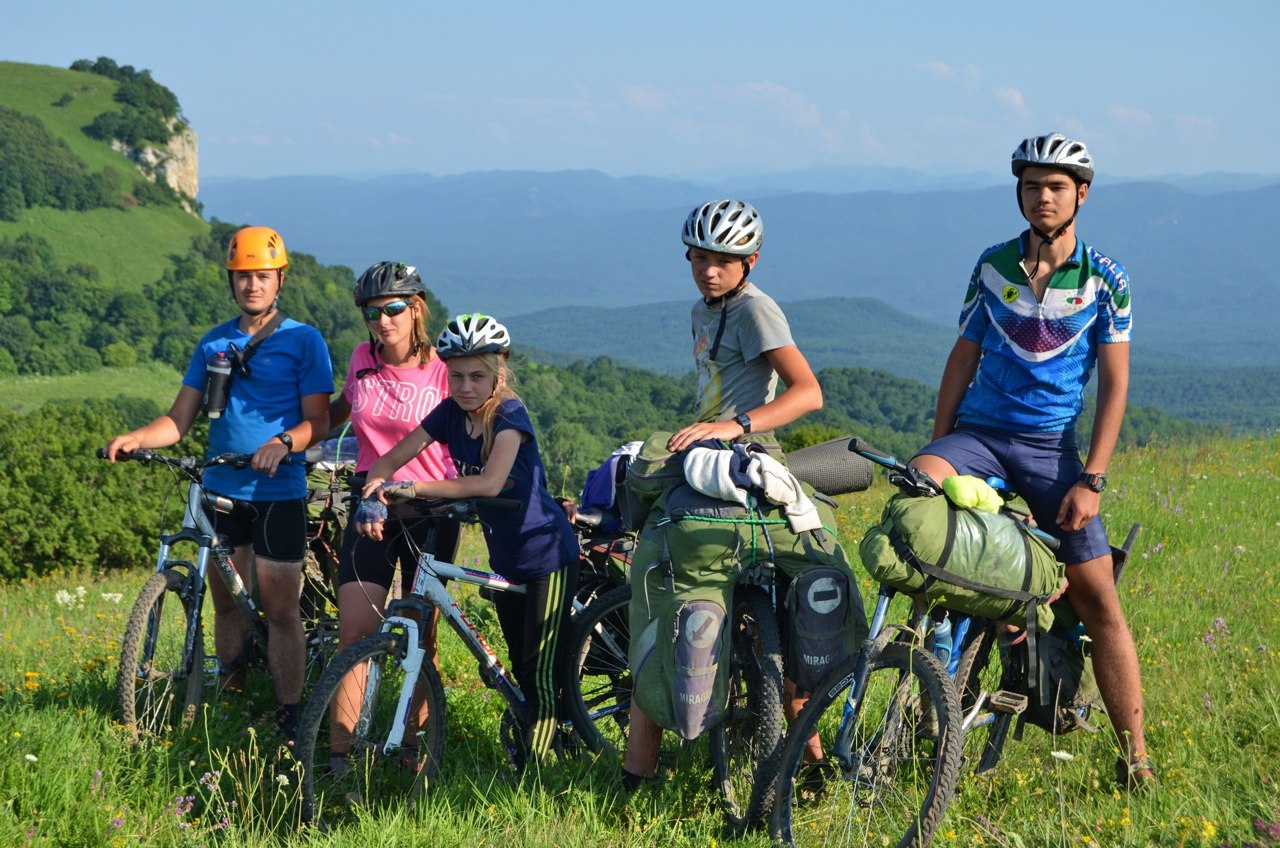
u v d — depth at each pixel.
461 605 7.60
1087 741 5.39
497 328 5.27
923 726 4.48
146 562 29.08
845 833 4.51
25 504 27.36
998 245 5.09
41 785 4.77
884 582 4.50
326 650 6.61
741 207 5.09
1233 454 16.61
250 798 4.78
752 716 4.90
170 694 5.66
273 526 5.93
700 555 4.75
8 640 9.27
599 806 5.00
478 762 5.60
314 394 6.03
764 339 5.04
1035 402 4.94
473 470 5.53
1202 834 4.18
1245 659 6.67
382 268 5.75
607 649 5.91
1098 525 5.02
